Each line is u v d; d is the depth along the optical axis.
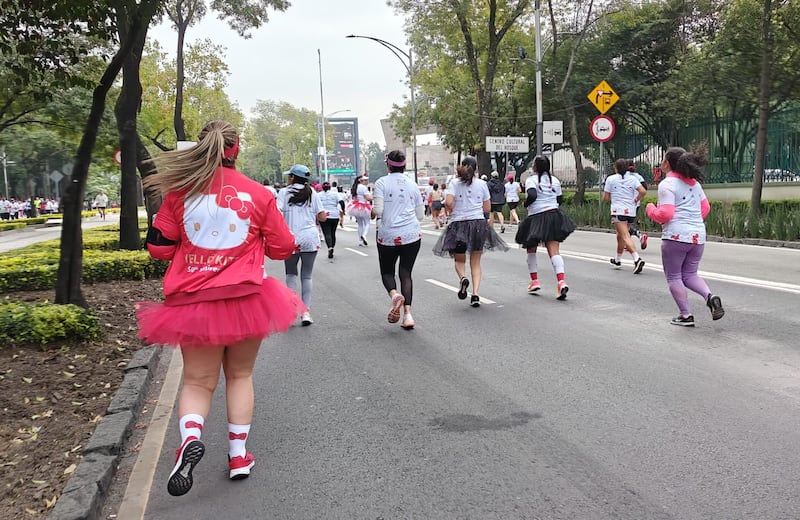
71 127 19.98
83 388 5.79
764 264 11.98
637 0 27.33
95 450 4.39
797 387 5.25
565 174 39.16
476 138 40.22
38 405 5.33
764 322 7.36
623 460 4.11
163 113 30.20
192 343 3.66
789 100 22.55
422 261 14.59
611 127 21.28
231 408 4.11
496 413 5.02
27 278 10.45
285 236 3.99
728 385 5.38
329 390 5.80
